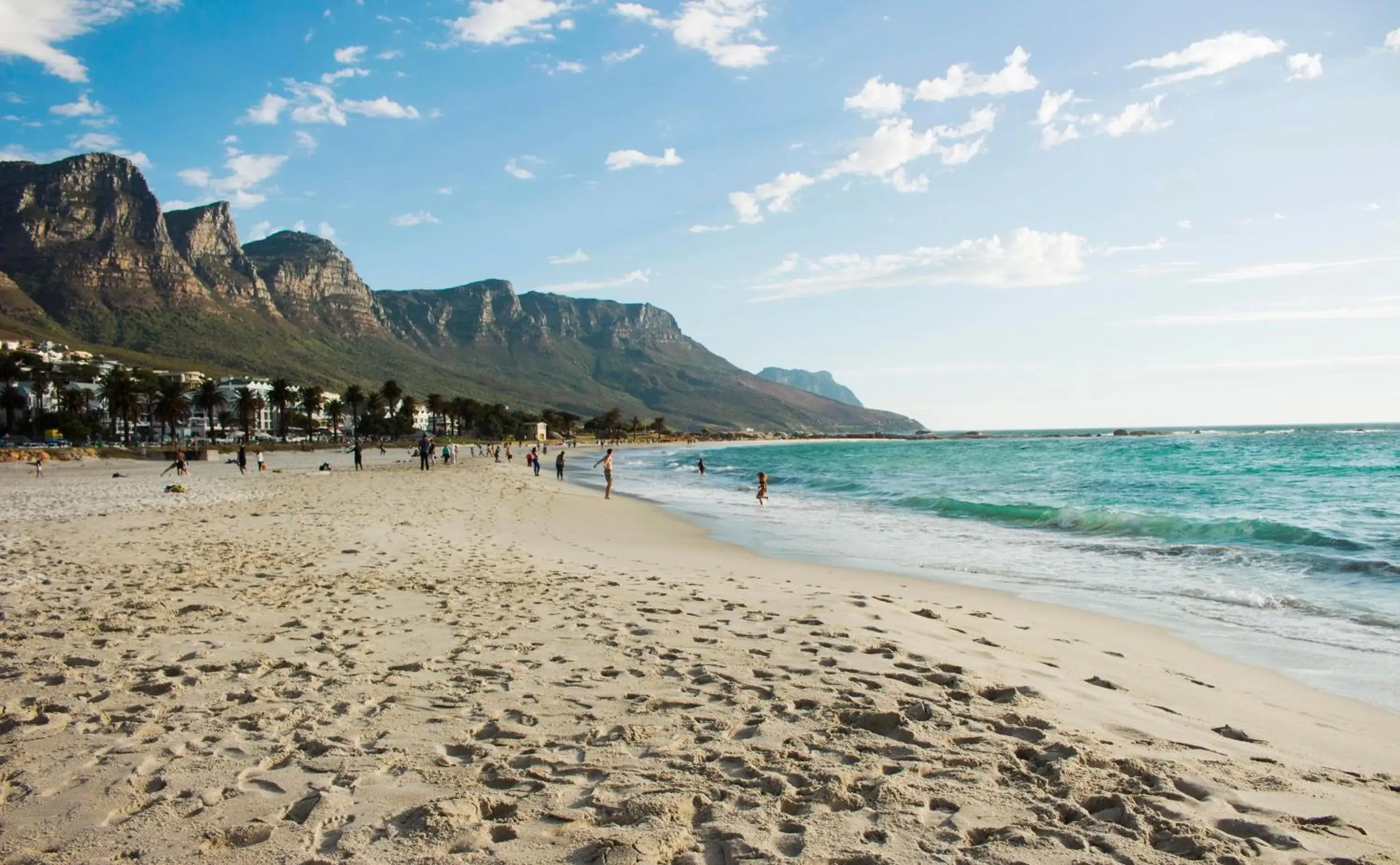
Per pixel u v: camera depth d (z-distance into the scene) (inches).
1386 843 129.7
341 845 121.7
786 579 449.4
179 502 922.7
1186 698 228.4
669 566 500.4
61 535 586.2
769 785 146.3
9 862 117.5
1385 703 232.5
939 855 120.9
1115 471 1673.2
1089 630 329.4
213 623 290.8
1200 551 546.3
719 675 225.6
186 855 119.9
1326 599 395.2
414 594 358.0
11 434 4611.2
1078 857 120.9
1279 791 152.0
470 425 7647.6
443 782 147.3
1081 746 169.3
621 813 133.5
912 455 3484.3
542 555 533.3
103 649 250.5
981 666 245.0
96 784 145.9
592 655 249.6
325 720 183.8
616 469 2477.9
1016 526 743.7
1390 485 1132.5
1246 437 4894.2
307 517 740.7
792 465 2603.3
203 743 167.6
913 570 497.4
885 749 167.2
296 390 5846.5
